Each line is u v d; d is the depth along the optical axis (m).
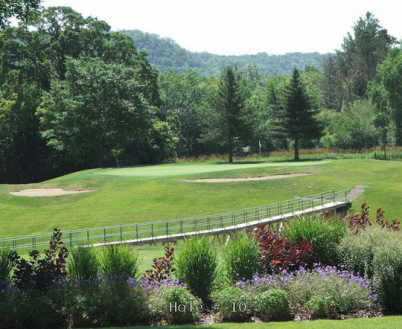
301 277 12.34
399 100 80.25
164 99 106.12
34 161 78.88
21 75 76.69
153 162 81.06
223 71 144.75
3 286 11.75
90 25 79.88
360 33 117.88
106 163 74.94
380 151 70.44
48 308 11.06
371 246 13.14
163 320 11.45
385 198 39.81
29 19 20.84
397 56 80.75
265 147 101.88
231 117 69.88
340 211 38.00
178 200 40.22
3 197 42.66
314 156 71.62
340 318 11.36
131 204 39.72
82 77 66.44
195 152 108.44
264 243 13.68
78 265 12.77
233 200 40.25
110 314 11.38
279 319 11.41
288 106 68.56
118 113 65.38
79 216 37.62
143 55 84.75
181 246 13.98
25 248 30.77
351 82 112.56
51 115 72.19
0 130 77.31
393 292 11.90
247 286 12.17
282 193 41.94
